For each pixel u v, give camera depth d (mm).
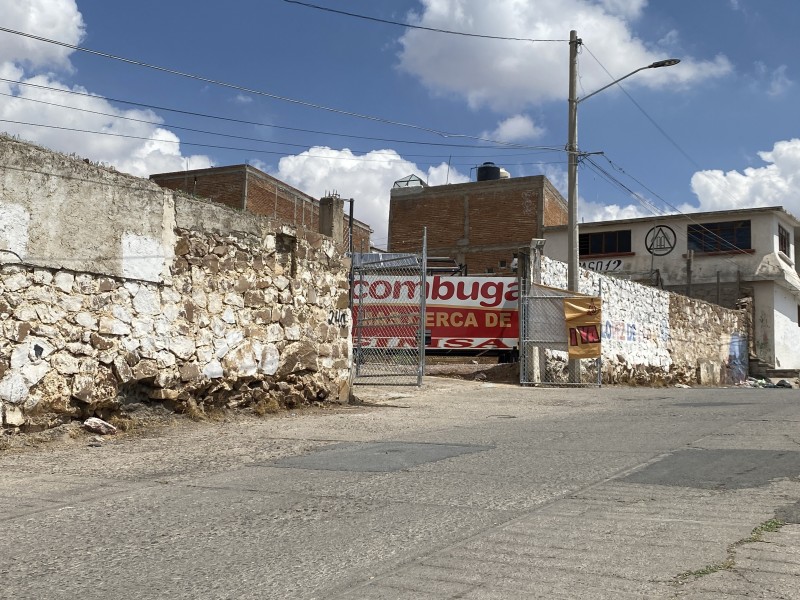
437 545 4477
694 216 36062
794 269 38531
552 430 9500
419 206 42469
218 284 10930
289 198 41688
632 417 10836
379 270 19625
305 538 4703
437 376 19156
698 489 5727
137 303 9695
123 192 9547
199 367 10531
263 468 7094
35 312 8492
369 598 3645
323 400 12883
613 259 37469
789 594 3523
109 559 4359
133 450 8234
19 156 8328
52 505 5734
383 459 7430
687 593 3570
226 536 4785
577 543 4426
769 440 7938
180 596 3744
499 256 40250
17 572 4156
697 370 28578
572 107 20188
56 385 8719
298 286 12484
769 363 34812
